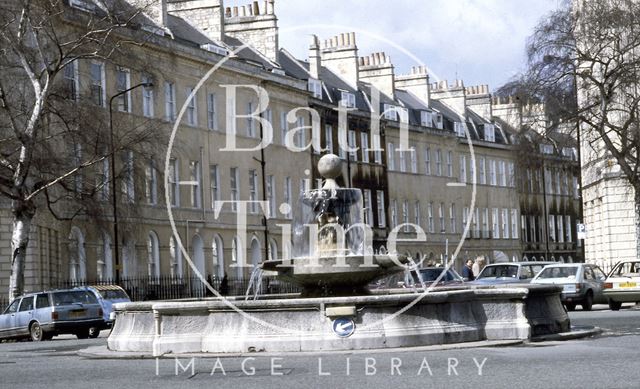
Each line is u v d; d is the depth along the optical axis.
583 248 68.75
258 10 82.31
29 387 20.16
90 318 43.50
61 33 50.53
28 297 43.72
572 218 126.88
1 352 33.03
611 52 62.69
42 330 42.94
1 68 47.09
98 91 56.69
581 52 60.06
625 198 69.62
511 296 27.19
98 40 47.38
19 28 46.03
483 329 26.89
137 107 63.19
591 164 65.94
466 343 26.09
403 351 24.73
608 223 72.12
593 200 78.38
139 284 61.25
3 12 46.31
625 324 36.31
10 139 46.56
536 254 120.25
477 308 26.97
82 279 58.97
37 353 31.16
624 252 71.62
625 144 59.66
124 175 49.50
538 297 28.42
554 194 124.31
